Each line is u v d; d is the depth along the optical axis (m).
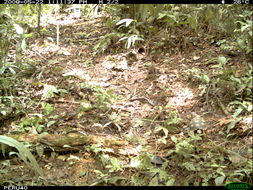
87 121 3.50
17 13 4.82
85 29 5.86
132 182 2.69
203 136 3.14
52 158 3.00
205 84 3.80
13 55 4.88
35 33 5.72
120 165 2.85
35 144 3.04
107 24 5.32
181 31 4.82
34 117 3.50
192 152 2.90
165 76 4.09
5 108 3.61
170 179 2.61
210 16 4.72
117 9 5.29
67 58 4.90
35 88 4.12
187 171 2.74
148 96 3.84
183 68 4.18
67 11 7.16
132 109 3.65
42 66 4.62
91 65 4.60
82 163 2.94
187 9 5.05
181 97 3.74
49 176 2.80
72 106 3.78
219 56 4.21
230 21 4.56
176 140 3.01
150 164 2.81
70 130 3.34
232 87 3.55
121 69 4.41
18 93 4.00
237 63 4.00
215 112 3.45
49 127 3.41
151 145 3.11
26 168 2.90
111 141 3.11
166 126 3.29
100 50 4.88
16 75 4.32
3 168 2.89
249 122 3.15
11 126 3.45
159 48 4.65
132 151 3.01
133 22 5.04
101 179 2.74
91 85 4.04
